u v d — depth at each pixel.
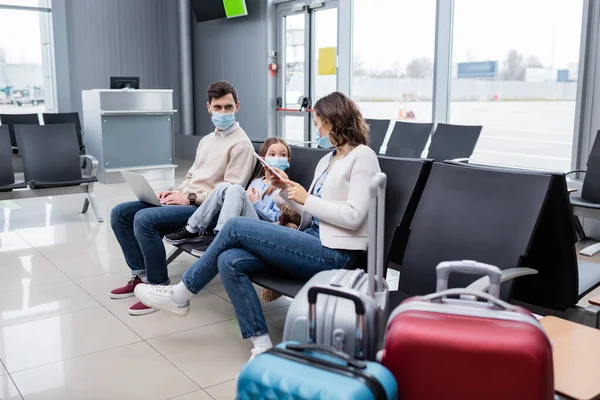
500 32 5.36
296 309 1.66
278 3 8.06
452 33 5.81
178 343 2.61
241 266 2.29
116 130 7.20
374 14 6.71
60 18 8.59
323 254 2.24
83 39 8.84
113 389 2.19
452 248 2.08
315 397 1.32
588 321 2.03
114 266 3.78
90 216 5.29
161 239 2.96
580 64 4.72
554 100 5.00
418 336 1.34
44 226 4.89
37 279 3.50
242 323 2.31
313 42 7.70
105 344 2.59
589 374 1.40
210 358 2.46
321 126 2.32
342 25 7.07
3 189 4.64
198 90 9.67
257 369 1.42
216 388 2.20
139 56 9.33
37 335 2.68
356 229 2.23
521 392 1.26
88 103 7.36
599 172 3.93
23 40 8.52
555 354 1.51
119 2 9.05
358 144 2.32
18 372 2.32
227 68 8.97
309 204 2.25
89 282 3.45
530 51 5.13
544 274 2.12
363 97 7.03
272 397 1.38
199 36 9.45
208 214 2.85
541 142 5.17
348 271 1.80
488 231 2.01
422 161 2.32
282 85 8.24
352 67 7.10
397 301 2.06
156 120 7.50
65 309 3.02
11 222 5.02
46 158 5.04
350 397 1.28
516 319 1.33
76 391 2.18
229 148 3.08
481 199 2.07
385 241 2.31
